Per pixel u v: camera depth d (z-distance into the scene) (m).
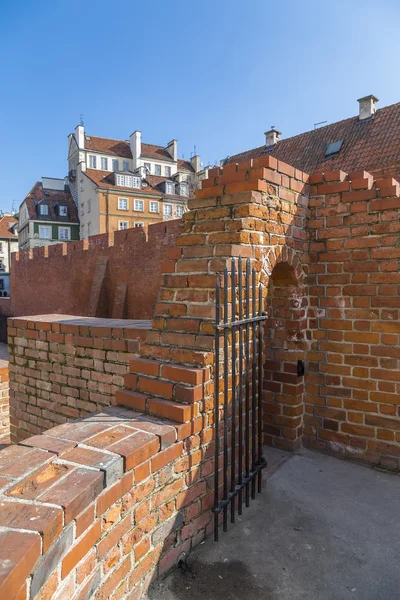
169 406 2.38
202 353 2.53
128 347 3.70
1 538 1.26
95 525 1.68
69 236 38.75
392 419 3.59
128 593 1.98
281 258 3.41
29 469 1.71
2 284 41.03
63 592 1.47
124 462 1.87
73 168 40.91
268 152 19.67
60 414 4.36
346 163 15.59
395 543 2.65
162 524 2.22
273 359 4.10
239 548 2.55
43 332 4.50
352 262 3.74
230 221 2.90
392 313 3.55
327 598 2.18
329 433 3.94
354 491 3.29
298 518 2.90
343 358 3.83
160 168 41.94
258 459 3.14
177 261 2.99
